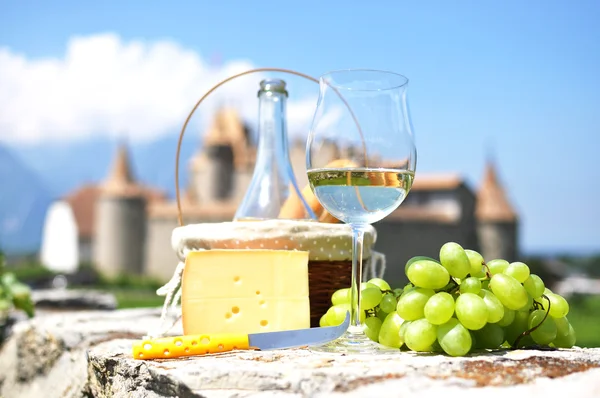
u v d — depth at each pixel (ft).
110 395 4.29
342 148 3.87
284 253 4.61
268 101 5.59
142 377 3.79
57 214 152.35
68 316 7.12
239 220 5.28
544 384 3.09
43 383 6.15
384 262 5.51
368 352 3.94
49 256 152.87
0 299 9.62
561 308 4.09
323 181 3.89
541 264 92.43
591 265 155.74
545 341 4.06
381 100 3.92
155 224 111.75
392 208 4.00
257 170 5.51
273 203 5.28
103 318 6.89
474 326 3.71
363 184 3.83
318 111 4.04
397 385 3.11
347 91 3.94
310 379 3.22
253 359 3.77
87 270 106.11
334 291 4.99
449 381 3.15
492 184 117.91
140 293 96.58
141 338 5.31
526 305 4.05
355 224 4.17
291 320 4.52
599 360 3.57
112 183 115.96
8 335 8.91
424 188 99.09
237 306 4.42
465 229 99.35
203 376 3.40
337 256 4.90
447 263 3.95
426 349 3.87
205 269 4.39
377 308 4.40
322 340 4.07
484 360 3.58
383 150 3.86
